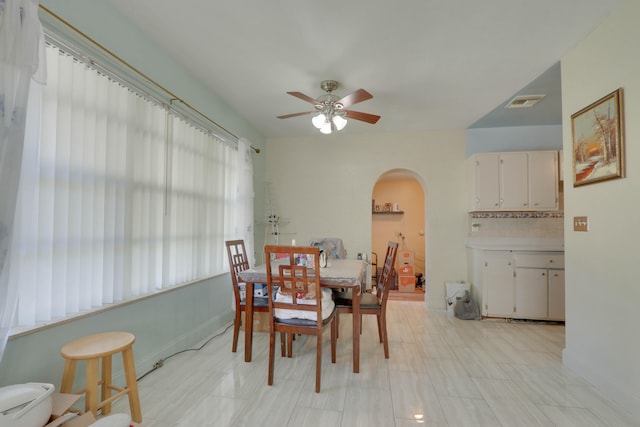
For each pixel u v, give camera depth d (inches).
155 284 93.0
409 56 97.8
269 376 82.9
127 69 81.7
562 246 142.6
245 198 144.2
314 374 89.7
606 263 79.7
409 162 175.9
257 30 85.6
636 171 70.9
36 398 45.1
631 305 72.2
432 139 174.6
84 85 69.2
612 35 77.1
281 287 85.7
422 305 177.5
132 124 83.2
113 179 77.3
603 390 80.2
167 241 98.0
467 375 89.8
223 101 134.6
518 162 156.9
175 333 102.2
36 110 55.9
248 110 145.7
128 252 82.3
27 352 58.6
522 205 155.9
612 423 67.9
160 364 92.5
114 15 77.7
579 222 89.7
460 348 111.0
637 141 70.6
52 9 62.5
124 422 46.1
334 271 100.0
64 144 65.1
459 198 171.0
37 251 60.5
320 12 78.0
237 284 108.1
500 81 114.6
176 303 102.7
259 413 70.5
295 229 186.4
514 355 104.7
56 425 46.7
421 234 267.4
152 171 91.4
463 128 171.0
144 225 88.4
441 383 85.0
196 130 113.1
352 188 181.5
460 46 92.1
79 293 68.5
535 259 143.9
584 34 85.7
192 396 77.2
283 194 188.1
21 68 50.2
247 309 97.2
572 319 93.3
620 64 74.8
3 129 48.2
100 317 73.8
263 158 186.2
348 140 182.7
